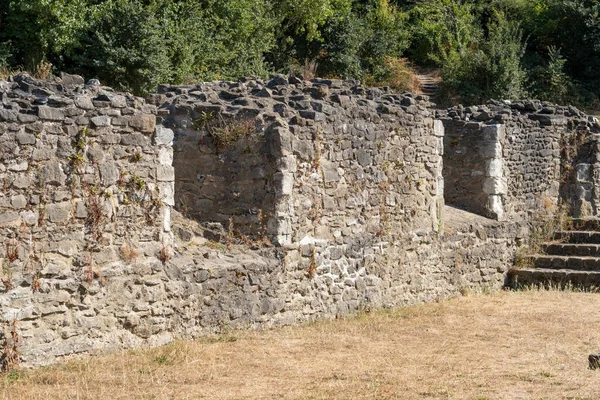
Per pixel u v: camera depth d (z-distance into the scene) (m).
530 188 16.80
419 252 13.36
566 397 7.11
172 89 12.17
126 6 20.72
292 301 10.73
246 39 25.61
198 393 7.21
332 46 29.86
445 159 16.28
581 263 15.75
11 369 7.64
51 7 20.20
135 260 8.84
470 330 10.73
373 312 11.88
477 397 7.13
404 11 34.69
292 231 10.75
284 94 11.88
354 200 11.91
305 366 8.38
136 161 8.90
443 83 30.11
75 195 8.30
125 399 6.96
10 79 8.55
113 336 8.59
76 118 8.33
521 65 31.25
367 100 12.54
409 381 7.75
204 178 10.91
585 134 17.73
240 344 9.27
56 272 8.08
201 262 9.74
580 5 33.41
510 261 16.03
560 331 10.73
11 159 7.81
